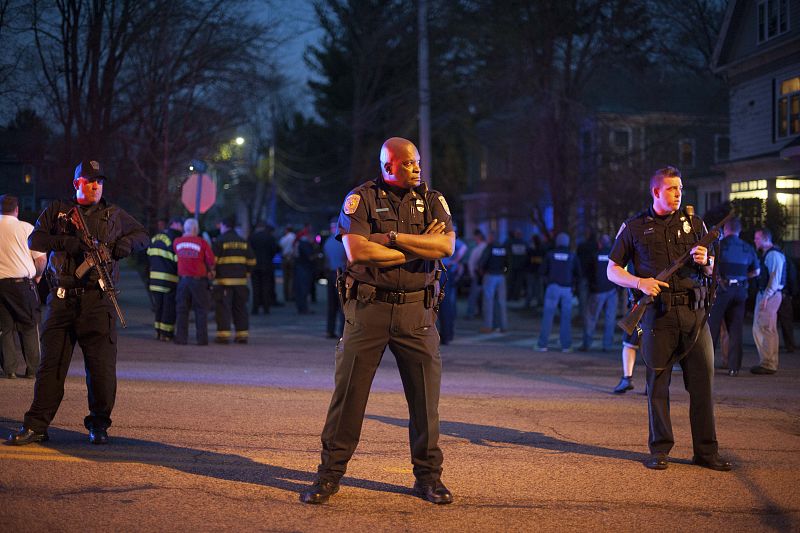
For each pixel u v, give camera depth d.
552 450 6.71
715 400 9.42
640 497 5.43
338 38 47.34
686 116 25.94
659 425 6.16
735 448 6.91
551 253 14.34
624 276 6.26
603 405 8.92
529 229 38.78
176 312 14.65
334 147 58.19
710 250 6.23
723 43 24.92
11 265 9.45
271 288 22.38
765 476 6.00
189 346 13.94
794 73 23.03
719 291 11.39
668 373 6.23
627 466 6.22
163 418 7.54
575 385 10.45
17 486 5.33
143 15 19.77
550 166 22.80
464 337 16.73
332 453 5.22
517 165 25.48
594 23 22.14
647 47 22.72
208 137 21.39
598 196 22.70
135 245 6.60
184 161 21.36
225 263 14.40
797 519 5.02
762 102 24.59
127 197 21.34
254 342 14.91
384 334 5.18
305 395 9.03
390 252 4.97
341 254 15.38
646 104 25.22
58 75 19.56
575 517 4.99
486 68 25.34
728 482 5.82
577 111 22.58
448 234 5.16
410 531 4.67
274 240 21.70
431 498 5.22
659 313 6.13
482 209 31.03
